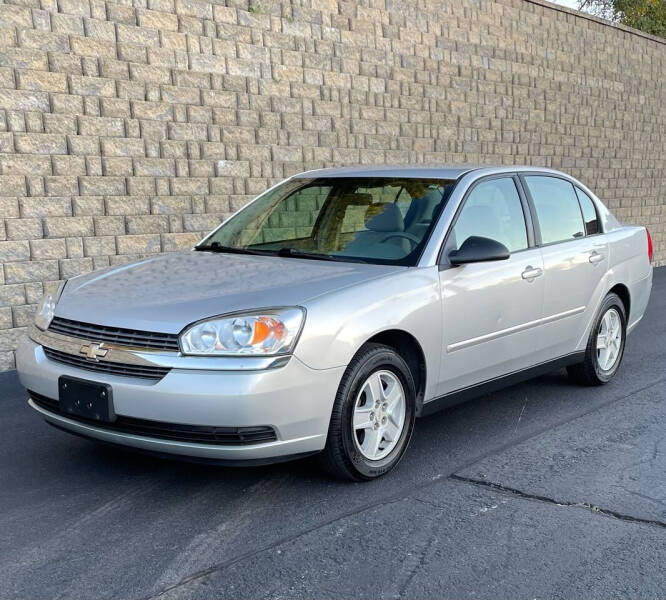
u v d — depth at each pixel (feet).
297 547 11.48
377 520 12.39
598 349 20.17
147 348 12.36
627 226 22.30
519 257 16.98
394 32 33.19
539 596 10.16
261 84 28.04
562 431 16.85
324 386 12.63
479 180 16.80
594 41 46.16
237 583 10.46
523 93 40.91
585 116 45.96
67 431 13.73
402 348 14.49
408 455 15.39
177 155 25.71
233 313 12.35
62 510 12.76
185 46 25.68
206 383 11.85
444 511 12.74
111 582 10.47
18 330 22.35
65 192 23.04
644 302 22.41
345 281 13.64
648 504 13.00
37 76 22.25
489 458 15.23
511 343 16.70
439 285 14.73
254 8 27.61
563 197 19.47
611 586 10.41
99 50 23.54
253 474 14.28
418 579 10.58
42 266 22.68
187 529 12.07
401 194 16.47
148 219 25.08
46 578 10.57
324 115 30.45
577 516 12.55
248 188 27.89
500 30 39.01
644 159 52.37
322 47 30.17
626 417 17.84
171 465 14.75
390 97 33.19
